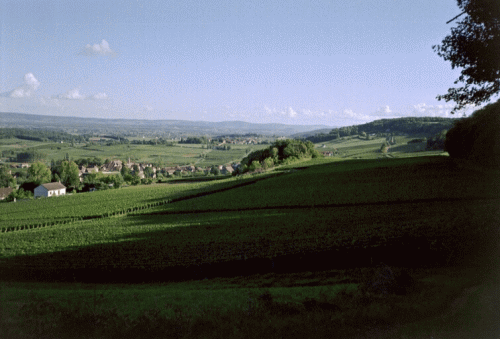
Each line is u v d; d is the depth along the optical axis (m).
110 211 72.00
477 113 69.75
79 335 17.38
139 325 17.66
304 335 15.19
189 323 17.23
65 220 68.00
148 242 40.25
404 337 13.91
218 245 35.91
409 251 26.73
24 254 40.38
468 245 24.91
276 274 27.92
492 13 25.86
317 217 43.31
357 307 16.81
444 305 15.98
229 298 20.70
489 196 43.91
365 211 43.56
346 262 28.22
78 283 32.19
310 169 103.12
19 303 22.36
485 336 13.15
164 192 94.25
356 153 191.50
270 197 64.38
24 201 99.31
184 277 31.45
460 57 28.66
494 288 17.03
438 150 144.88
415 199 46.69
